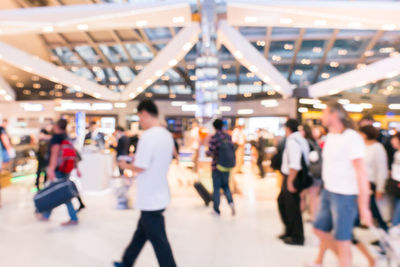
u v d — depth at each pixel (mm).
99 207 5000
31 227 3887
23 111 18859
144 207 2139
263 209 4973
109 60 19453
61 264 2736
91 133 7730
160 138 2182
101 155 6418
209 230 3828
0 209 4875
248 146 15180
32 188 6875
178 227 3945
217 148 4473
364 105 14969
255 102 16359
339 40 16359
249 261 2871
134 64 19422
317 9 5652
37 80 20344
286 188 3371
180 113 18672
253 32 15789
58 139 3840
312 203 3818
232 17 6648
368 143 3471
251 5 6117
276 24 6504
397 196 2939
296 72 19250
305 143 3330
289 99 13461
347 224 2164
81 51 18719
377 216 3373
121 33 16453
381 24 5727
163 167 2191
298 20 6055
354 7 5422
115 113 18484
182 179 7965
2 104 18875
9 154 4988
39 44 17141
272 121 15109
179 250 3141
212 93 8422
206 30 7324
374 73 9430
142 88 11898
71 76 10250
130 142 6750
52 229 3807
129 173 6387
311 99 13281
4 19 5586
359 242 2555
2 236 3521
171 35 16422
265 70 10125
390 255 2150
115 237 3498
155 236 2164
